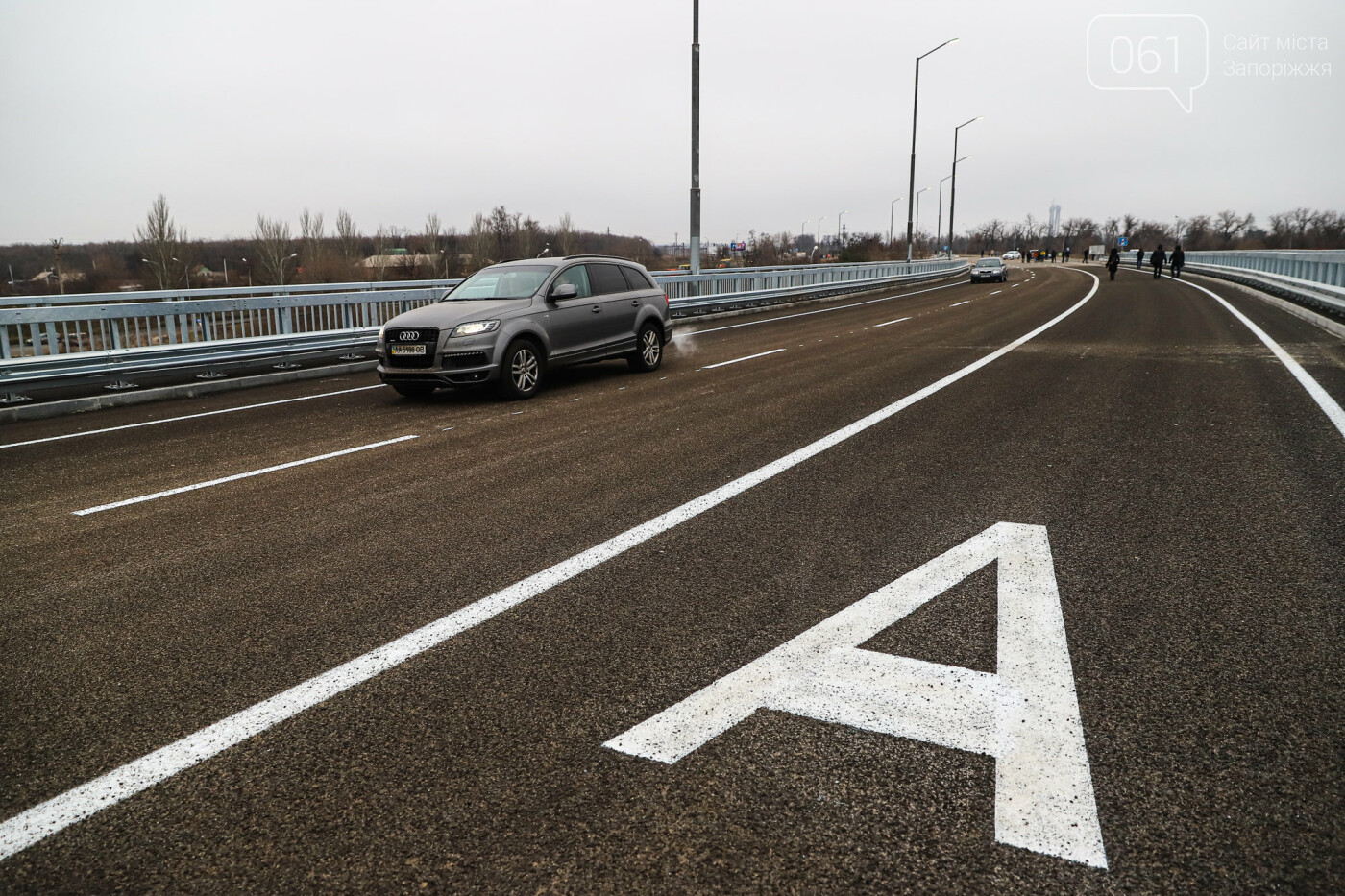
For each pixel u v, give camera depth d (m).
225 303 12.48
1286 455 5.98
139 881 2.07
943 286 41.06
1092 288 32.72
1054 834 2.15
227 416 9.24
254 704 2.88
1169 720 2.64
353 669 3.11
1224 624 3.29
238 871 2.09
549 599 3.71
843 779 2.39
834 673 2.99
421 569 4.14
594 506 5.14
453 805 2.32
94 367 10.52
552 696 2.88
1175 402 8.20
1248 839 2.11
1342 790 2.28
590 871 2.06
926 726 2.64
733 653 3.16
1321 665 2.96
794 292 28.41
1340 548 4.08
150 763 2.55
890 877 2.02
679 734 2.63
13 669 3.19
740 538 4.48
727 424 7.74
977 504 4.98
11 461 7.15
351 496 5.58
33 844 2.21
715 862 2.08
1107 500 5.00
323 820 2.28
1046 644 3.17
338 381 12.31
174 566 4.30
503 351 9.66
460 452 6.88
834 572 3.95
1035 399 8.61
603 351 11.20
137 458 7.10
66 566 4.36
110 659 3.26
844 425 7.46
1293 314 18.56
